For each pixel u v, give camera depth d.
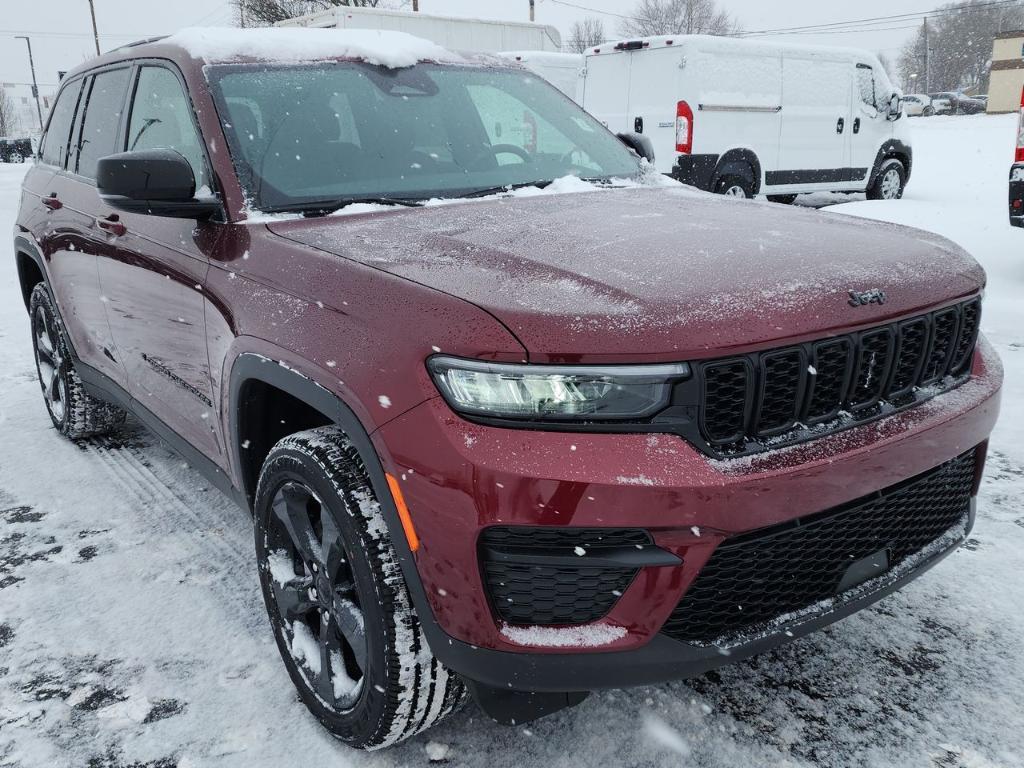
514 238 2.10
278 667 2.36
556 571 1.63
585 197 2.71
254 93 2.71
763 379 1.68
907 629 2.44
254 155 2.54
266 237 2.29
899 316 1.87
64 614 2.64
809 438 1.74
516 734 2.06
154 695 2.24
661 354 1.61
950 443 1.96
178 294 2.58
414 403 1.67
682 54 9.60
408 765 1.96
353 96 2.87
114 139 3.29
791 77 10.71
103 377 3.58
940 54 80.69
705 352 1.62
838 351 1.79
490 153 2.97
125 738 2.08
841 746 1.98
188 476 3.75
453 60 3.30
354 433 1.79
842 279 1.85
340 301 1.91
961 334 2.11
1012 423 3.95
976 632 2.41
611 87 10.58
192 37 2.89
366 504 1.83
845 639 2.40
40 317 4.22
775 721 2.08
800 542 1.76
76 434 4.15
